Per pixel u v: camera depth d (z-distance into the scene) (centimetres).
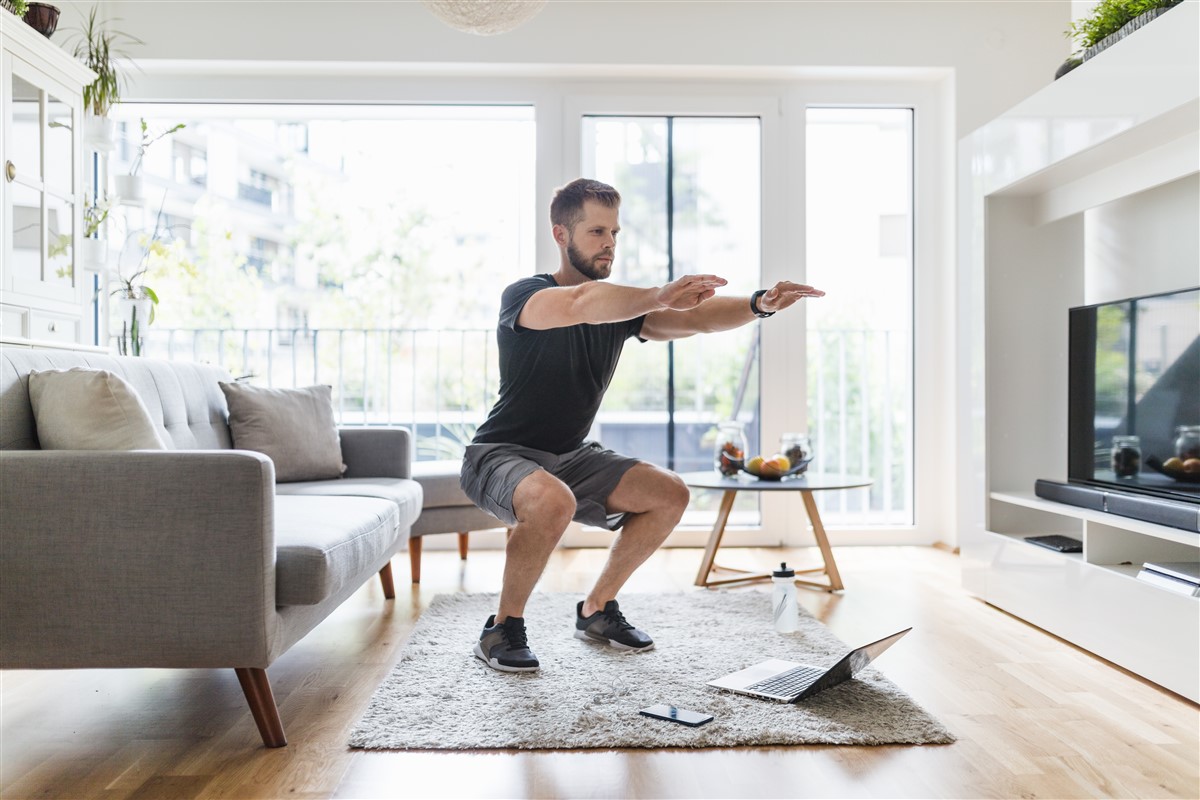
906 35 423
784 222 442
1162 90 223
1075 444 293
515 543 230
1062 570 267
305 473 322
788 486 316
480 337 638
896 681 225
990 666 239
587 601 259
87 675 233
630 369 448
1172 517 229
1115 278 308
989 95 425
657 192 445
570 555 416
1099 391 281
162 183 754
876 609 306
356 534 214
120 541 171
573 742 182
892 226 469
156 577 172
